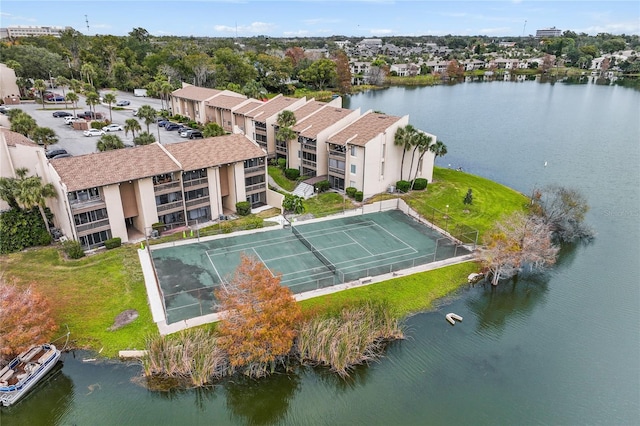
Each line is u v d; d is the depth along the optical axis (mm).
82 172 45094
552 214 55312
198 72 140250
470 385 30828
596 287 43594
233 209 57281
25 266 42375
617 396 30031
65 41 174875
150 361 30359
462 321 37594
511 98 164250
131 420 27938
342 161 61875
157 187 48781
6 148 47719
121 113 105625
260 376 31062
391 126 60344
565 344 35188
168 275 41531
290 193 62812
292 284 40125
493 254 41656
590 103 150375
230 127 89750
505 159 85938
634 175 77188
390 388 30562
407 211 57875
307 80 172000
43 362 30609
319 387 30688
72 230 44812
